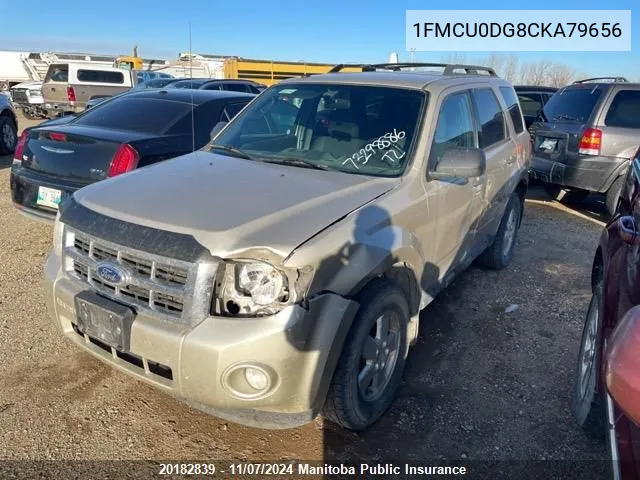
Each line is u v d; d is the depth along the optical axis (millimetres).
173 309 2459
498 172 4707
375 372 2971
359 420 2869
